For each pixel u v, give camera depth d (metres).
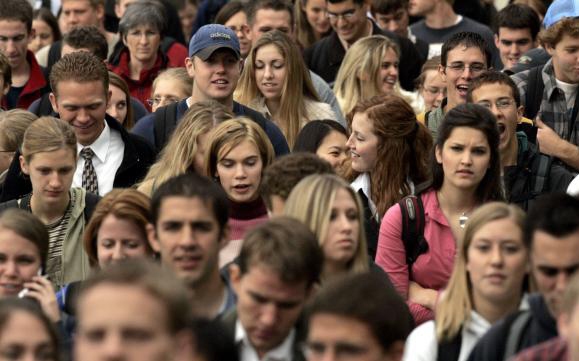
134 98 30.17
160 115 26.08
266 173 19.27
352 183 23.89
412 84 33.50
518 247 17.55
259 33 32.91
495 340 16.42
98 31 33.09
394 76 30.30
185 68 29.31
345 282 15.23
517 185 23.89
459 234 21.00
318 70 33.22
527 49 32.34
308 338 15.14
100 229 19.33
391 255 21.27
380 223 22.97
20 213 19.75
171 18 37.53
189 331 14.08
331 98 29.34
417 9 36.25
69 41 32.81
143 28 33.28
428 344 17.56
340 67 31.16
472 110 21.45
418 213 21.33
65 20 37.91
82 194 22.56
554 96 27.03
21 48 32.38
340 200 18.06
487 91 24.08
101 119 25.20
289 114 28.09
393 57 30.30
